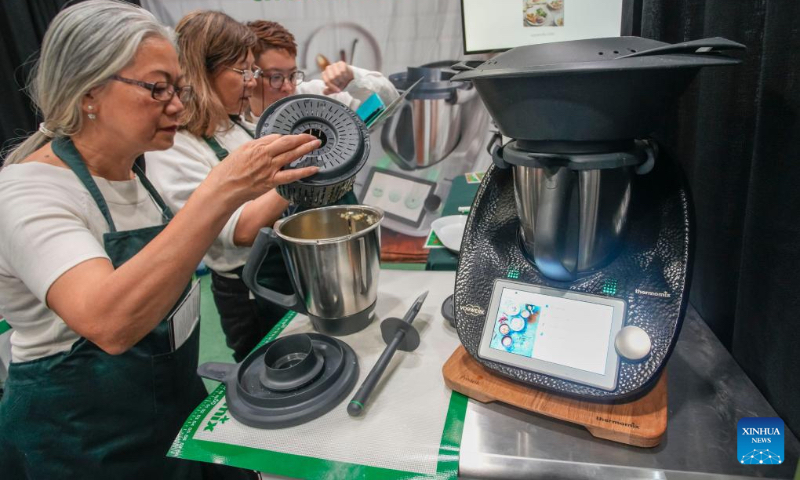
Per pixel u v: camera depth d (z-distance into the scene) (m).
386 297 0.90
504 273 0.62
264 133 0.65
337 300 0.74
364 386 0.61
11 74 2.07
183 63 1.12
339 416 0.59
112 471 0.81
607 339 0.53
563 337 0.55
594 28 1.03
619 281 0.55
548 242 0.51
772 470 0.46
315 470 0.52
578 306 0.56
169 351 0.83
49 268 0.62
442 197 2.53
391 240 2.64
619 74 0.38
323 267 0.70
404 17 2.21
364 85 1.87
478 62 0.55
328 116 0.67
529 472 0.49
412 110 2.37
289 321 0.85
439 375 0.66
